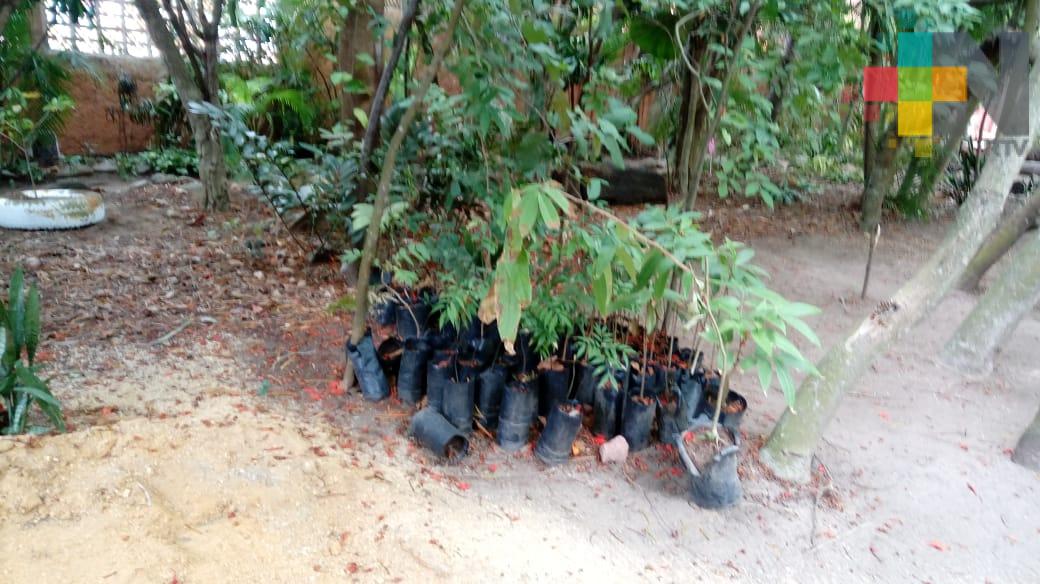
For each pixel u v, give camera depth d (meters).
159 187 6.96
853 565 2.33
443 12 3.33
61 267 4.56
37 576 1.79
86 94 8.09
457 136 3.57
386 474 2.56
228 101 6.56
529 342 2.98
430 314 3.55
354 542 2.15
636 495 2.63
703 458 2.73
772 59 3.54
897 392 3.65
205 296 4.22
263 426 2.73
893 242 6.95
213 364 3.34
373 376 3.10
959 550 2.44
